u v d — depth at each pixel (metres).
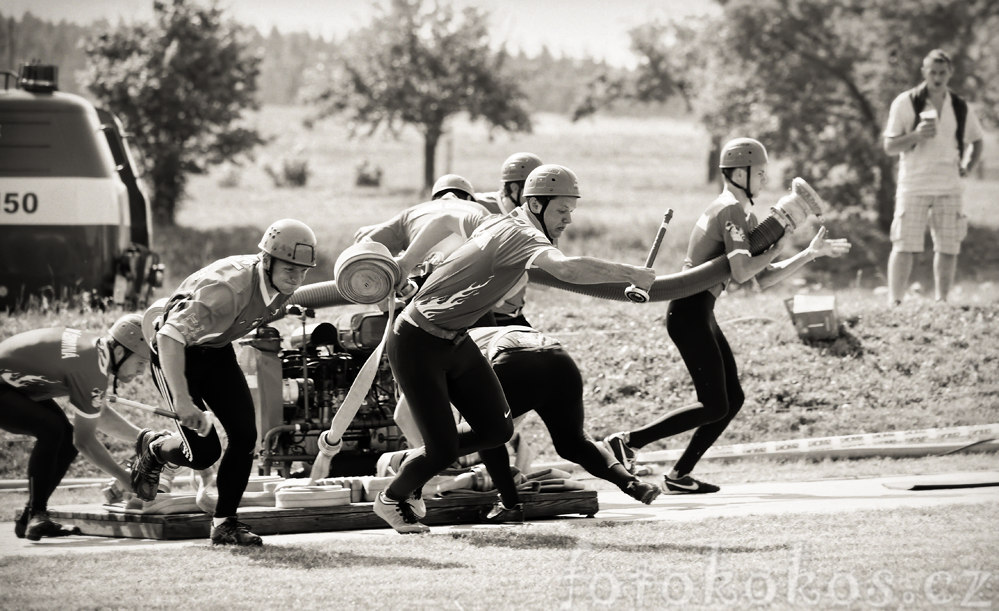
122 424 15.31
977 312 26.66
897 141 27.67
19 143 30.58
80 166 30.73
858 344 25.38
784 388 23.83
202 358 13.12
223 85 81.88
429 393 13.09
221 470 13.27
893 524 13.12
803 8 71.62
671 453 21.22
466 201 16.12
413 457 13.45
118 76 78.94
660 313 28.25
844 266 65.31
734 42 72.88
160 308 14.02
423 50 94.25
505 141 151.38
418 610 9.66
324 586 10.63
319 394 16.41
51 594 10.52
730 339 25.95
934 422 22.53
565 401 14.68
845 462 20.42
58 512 15.05
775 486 17.94
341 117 99.94
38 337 14.26
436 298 12.98
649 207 92.88
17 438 21.88
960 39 71.44
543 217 14.06
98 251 30.61
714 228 16.45
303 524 14.30
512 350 14.67
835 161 72.00
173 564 11.86
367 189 113.62
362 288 13.87
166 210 81.06
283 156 134.00
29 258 30.30
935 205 27.78
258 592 10.45
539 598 10.02
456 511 14.97
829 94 72.88
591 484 19.31
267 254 12.84
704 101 76.94
